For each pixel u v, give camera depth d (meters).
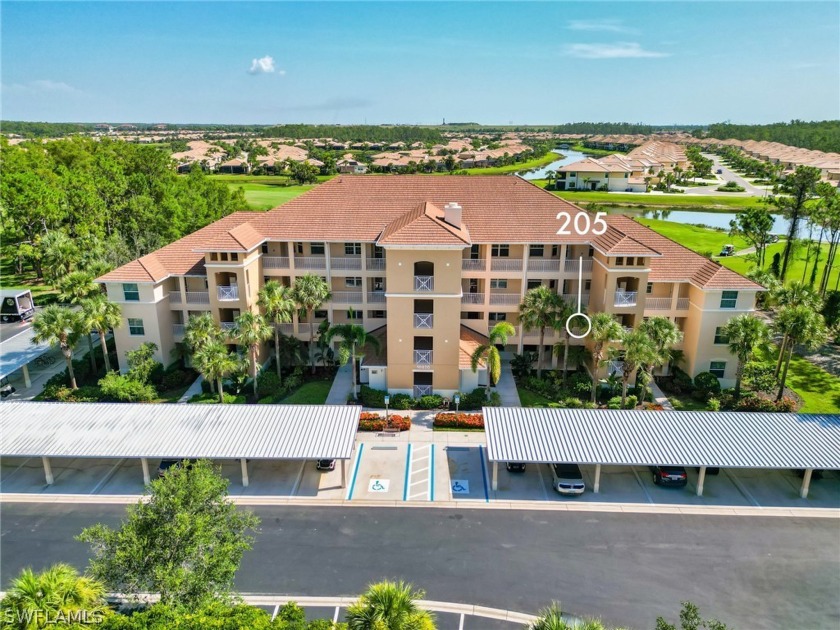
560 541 26.97
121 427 31.34
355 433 30.97
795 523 28.36
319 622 18.12
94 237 61.06
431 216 38.84
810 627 22.25
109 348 48.44
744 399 38.66
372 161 189.62
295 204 45.66
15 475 31.81
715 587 24.19
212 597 19.53
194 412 32.59
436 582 24.42
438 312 38.31
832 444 29.98
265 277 44.06
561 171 147.38
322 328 42.25
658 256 37.72
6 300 54.31
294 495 30.27
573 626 17.88
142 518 20.09
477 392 39.38
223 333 39.59
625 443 30.41
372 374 40.50
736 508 29.45
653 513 29.05
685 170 172.00
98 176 75.06
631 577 24.75
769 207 116.88
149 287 41.03
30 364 45.78
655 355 34.91
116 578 19.38
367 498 30.08
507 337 41.28
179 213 68.75
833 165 154.88
